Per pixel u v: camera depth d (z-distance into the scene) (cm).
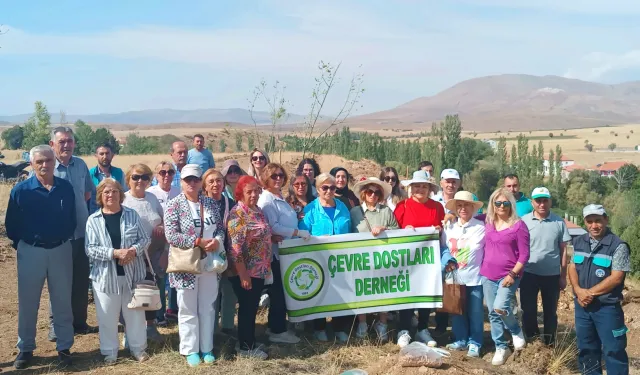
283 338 811
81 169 824
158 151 8438
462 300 787
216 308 805
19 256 721
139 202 794
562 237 820
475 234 792
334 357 760
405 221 835
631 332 946
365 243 813
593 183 7612
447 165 7406
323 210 821
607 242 709
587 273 716
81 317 841
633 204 5075
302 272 798
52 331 816
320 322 830
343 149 6131
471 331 796
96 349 784
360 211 838
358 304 812
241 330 749
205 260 716
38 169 716
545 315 834
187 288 710
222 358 735
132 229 725
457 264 793
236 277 745
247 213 730
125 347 778
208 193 754
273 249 803
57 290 726
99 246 714
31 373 703
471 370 718
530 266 818
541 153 8344
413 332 868
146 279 753
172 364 718
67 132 803
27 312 722
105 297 719
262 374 695
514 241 759
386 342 827
